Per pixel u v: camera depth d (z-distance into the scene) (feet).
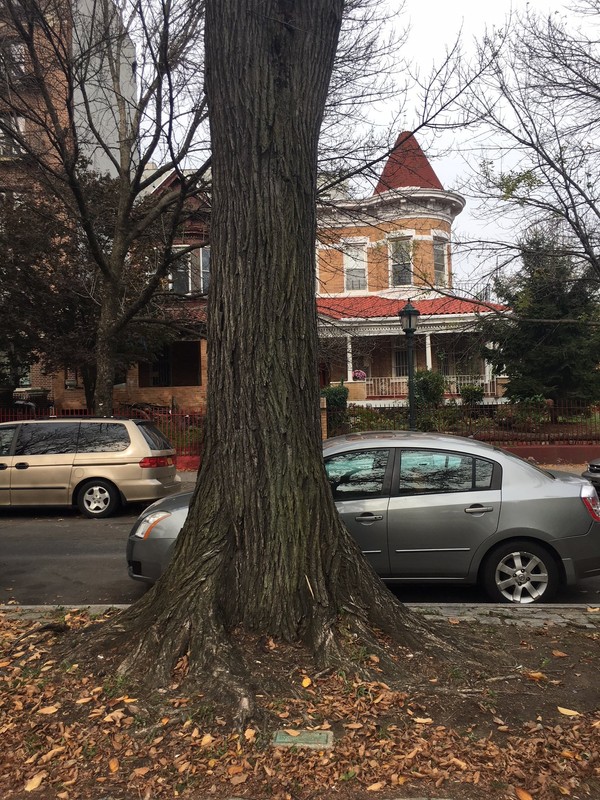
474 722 10.87
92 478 36.32
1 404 71.36
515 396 68.33
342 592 13.51
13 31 39.81
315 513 13.79
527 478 19.16
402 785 9.27
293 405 13.88
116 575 23.88
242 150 14.02
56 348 57.47
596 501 19.11
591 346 66.64
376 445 19.77
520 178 36.11
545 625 16.06
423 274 43.29
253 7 13.98
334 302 75.15
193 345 84.07
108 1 41.34
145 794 9.25
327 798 9.04
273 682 11.69
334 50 15.37
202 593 13.02
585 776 9.46
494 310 42.63
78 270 55.01
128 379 78.89
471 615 16.90
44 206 52.31
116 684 11.99
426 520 18.78
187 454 55.83
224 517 13.75
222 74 14.26
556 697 11.84
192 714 10.89
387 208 55.52
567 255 41.57
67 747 10.36
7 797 9.31
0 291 55.36
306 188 14.44
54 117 37.91
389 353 85.30
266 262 13.87
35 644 14.76
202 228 55.47
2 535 31.94
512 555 18.70
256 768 9.65
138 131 44.78
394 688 11.74
